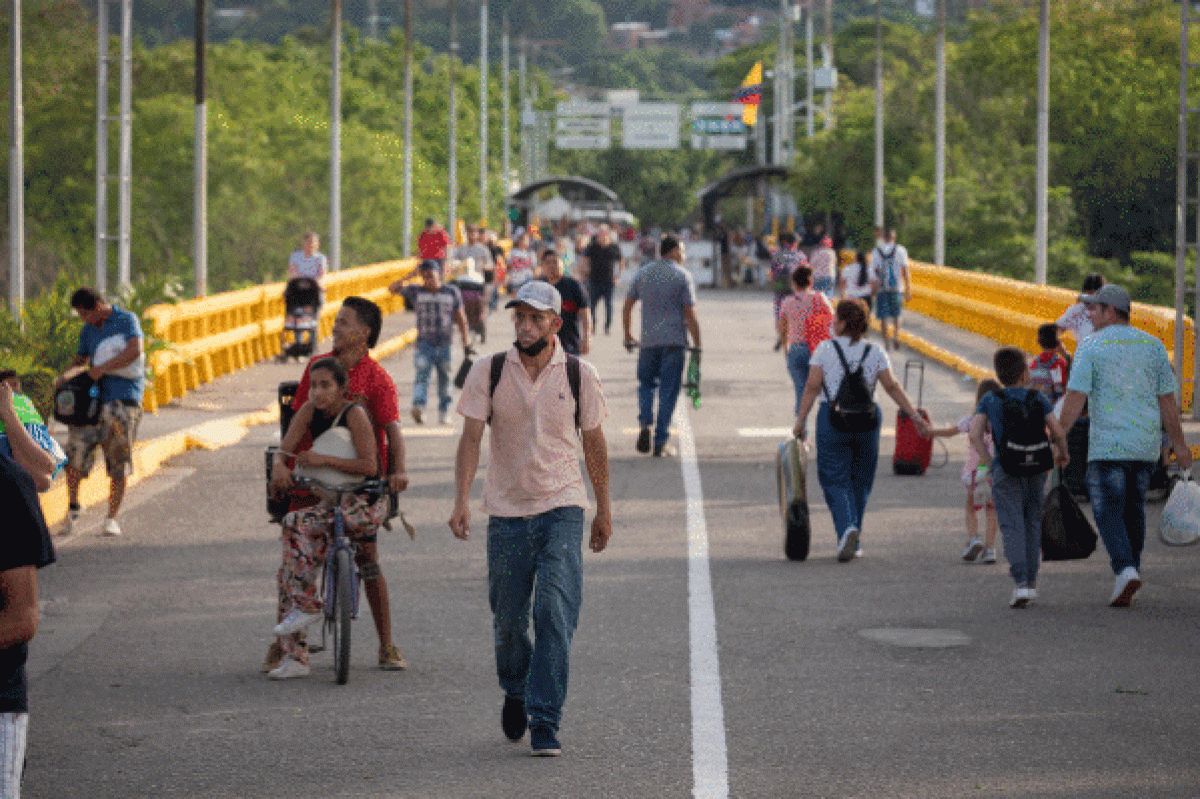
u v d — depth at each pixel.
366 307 29.03
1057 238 193.25
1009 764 23.16
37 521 17.05
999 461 34.03
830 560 39.38
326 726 25.42
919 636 31.34
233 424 63.47
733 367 90.25
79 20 197.88
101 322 42.28
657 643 30.81
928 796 21.72
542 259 54.28
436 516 45.50
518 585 24.14
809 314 54.47
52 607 34.34
